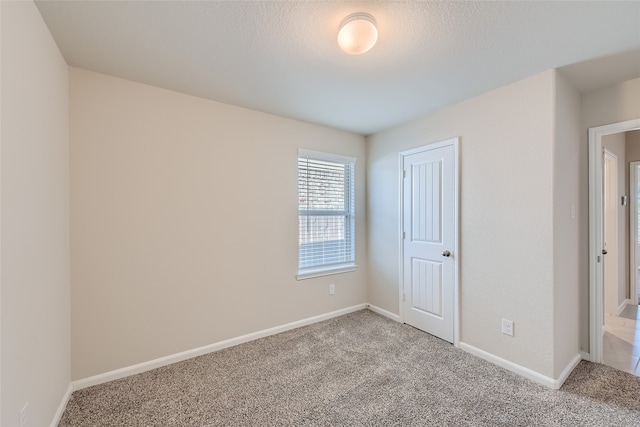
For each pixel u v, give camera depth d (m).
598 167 2.29
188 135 2.40
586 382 2.03
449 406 1.79
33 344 1.37
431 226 2.84
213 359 2.39
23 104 1.28
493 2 1.34
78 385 1.96
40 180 1.46
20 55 1.25
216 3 1.36
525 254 2.10
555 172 1.97
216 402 1.84
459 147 2.54
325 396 1.90
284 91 2.34
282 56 1.83
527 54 1.79
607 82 2.17
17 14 1.22
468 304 2.49
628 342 2.64
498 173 2.26
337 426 1.63
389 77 2.09
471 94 2.38
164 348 2.29
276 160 2.90
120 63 1.91
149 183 2.22
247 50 1.76
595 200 2.30
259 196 2.79
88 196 2.00
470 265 2.47
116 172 2.10
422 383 2.03
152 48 1.74
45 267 1.52
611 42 1.66
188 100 2.40
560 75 2.03
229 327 2.62
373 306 3.58
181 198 2.37
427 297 2.89
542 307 2.01
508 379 2.07
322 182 3.33
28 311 1.32
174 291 2.34
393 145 3.29
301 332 2.94
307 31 1.58
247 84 2.21
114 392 1.94
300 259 3.15
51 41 1.60
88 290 2.00
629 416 1.68
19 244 1.25
